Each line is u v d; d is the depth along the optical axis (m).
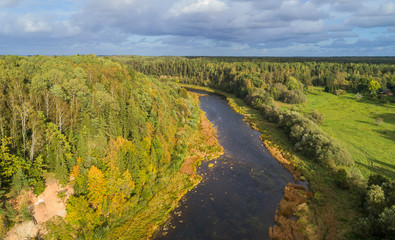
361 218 46.00
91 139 53.47
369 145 86.69
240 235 47.53
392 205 43.41
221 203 57.53
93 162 49.03
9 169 39.72
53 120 52.88
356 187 58.78
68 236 42.03
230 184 65.94
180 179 66.06
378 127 103.69
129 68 125.25
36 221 40.59
